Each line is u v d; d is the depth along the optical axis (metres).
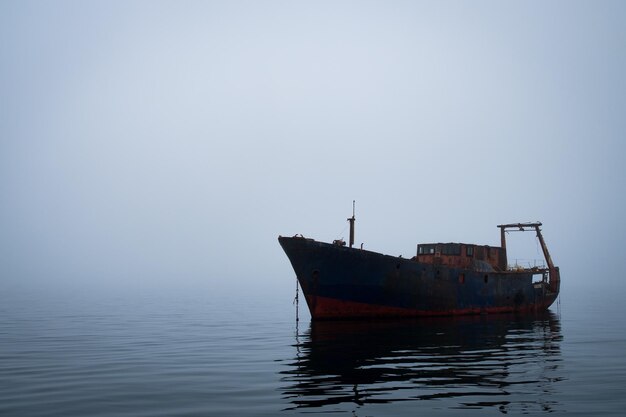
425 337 29.92
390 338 29.48
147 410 14.71
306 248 35.44
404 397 16.03
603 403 15.28
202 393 16.55
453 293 41.34
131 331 34.84
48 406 15.12
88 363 21.97
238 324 39.84
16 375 19.42
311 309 36.62
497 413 14.33
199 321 42.81
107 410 14.71
